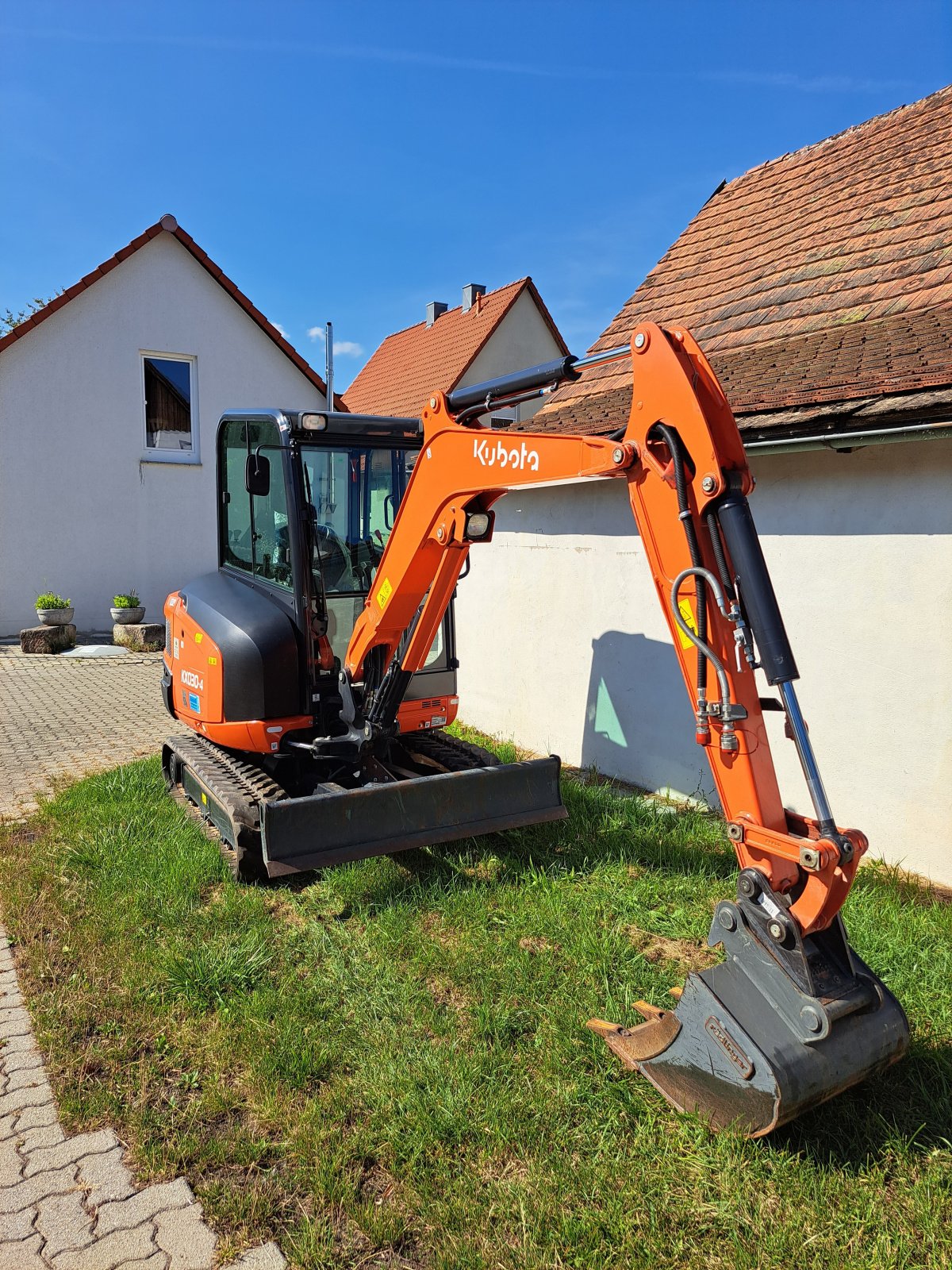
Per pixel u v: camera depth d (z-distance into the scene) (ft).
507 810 16.16
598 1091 9.90
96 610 47.96
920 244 21.67
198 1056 10.68
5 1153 9.14
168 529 49.34
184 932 13.56
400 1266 7.80
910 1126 9.33
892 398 14.97
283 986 12.10
